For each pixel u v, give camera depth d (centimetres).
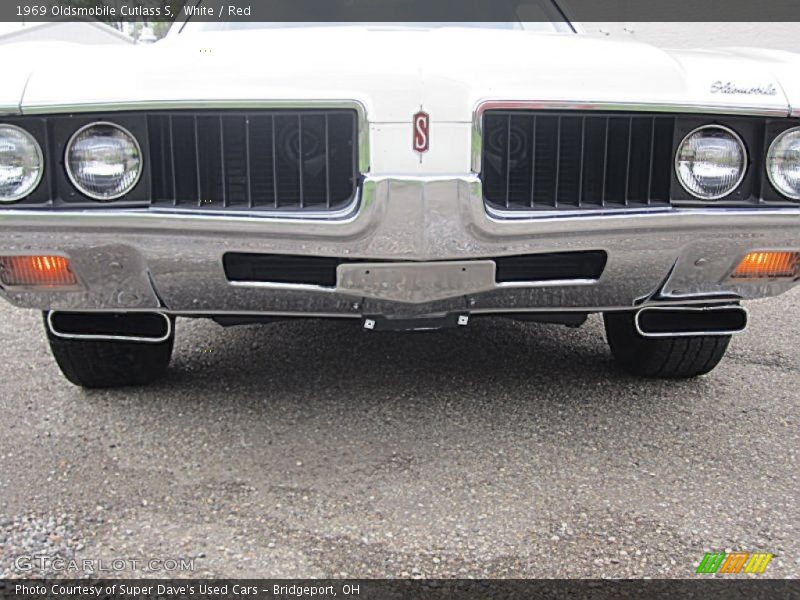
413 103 190
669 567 174
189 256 202
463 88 192
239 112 193
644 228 206
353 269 202
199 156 197
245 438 238
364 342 330
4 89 190
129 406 262
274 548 181
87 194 196
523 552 180
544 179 205
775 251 221
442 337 337
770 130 209
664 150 207
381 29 237
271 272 208
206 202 200
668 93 202
